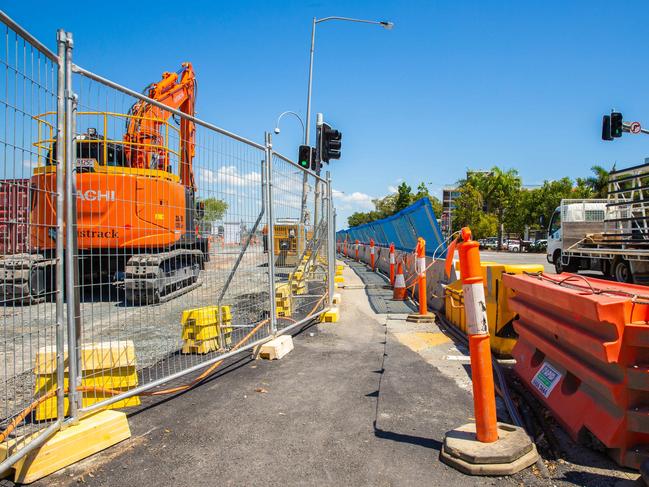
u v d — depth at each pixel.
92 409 3.62
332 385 4.92
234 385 4.95
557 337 3.98
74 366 3.48
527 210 50.81
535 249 48.53
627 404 3.02
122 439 3.63
